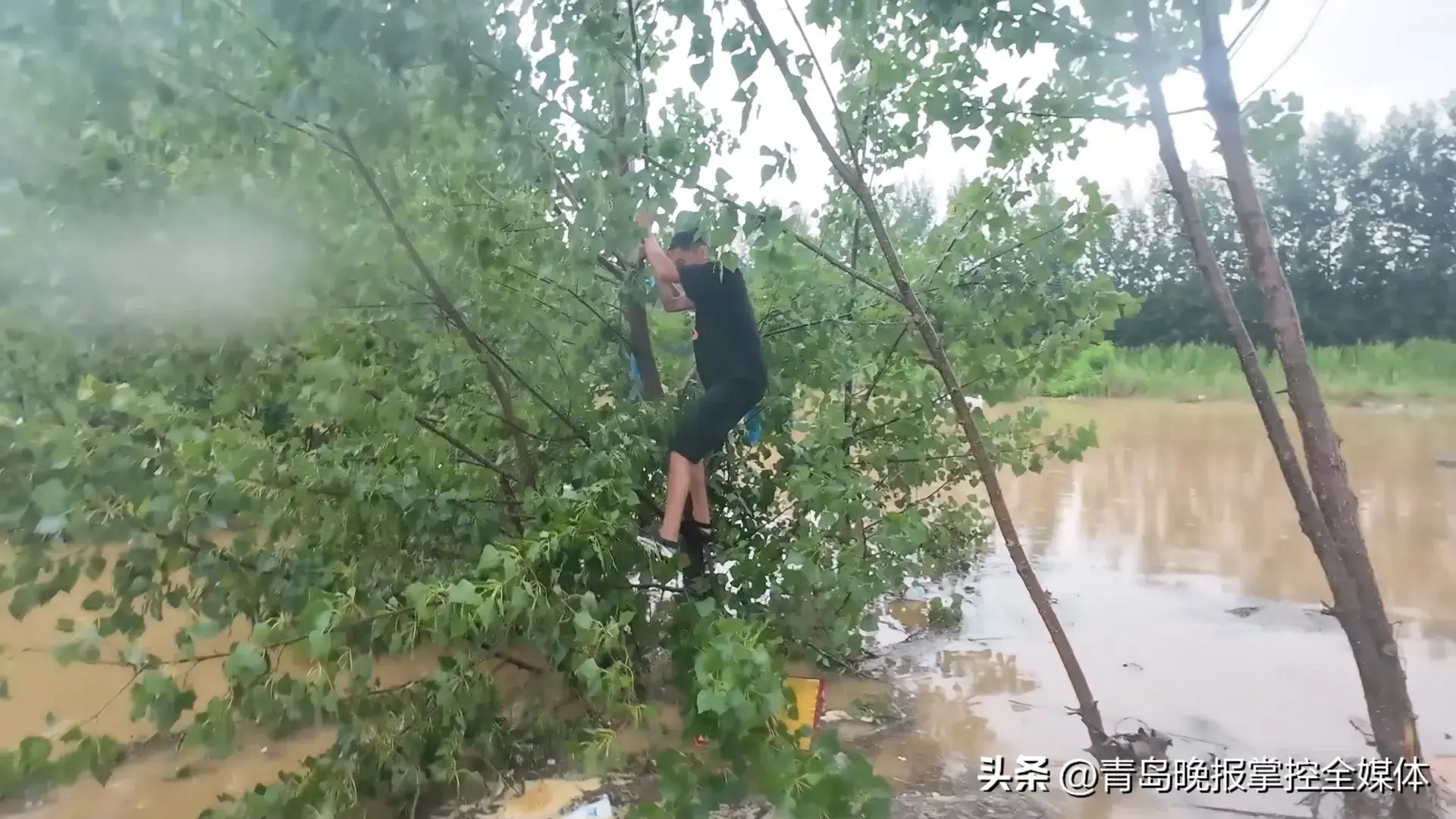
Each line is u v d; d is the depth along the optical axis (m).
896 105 4.75
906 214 5.68
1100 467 10.29
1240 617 5.38
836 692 4.52
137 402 3.34
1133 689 4.44
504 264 3.82
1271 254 3.45
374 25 2.85
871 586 3.97
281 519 3.49
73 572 3.06
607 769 3.63
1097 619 5.43
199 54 3.20
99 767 2.78
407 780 3.31
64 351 3.60
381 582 3.76
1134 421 14.12
